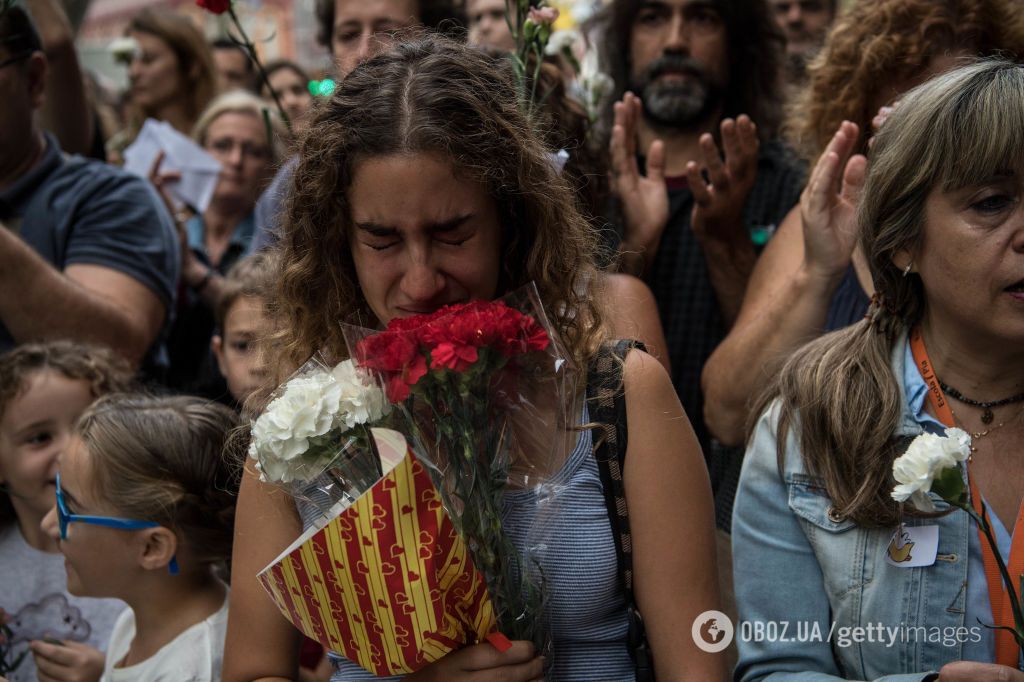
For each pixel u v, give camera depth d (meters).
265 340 2.09
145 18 5.75
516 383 1.73
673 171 3.64
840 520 1.92
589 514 1.79
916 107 1.90
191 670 2.42
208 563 2.54
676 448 1.83
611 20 3.77
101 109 6.23
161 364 3.64
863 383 1.95
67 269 3.35
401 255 1.78
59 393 2.81
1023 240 1.79
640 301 2.70
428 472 1.66
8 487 2.83
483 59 1.90
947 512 1.83
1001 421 1.93
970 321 1.86
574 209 1.97
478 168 1.75
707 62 3.62
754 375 2.69
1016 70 1.84
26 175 3.40
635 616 1.81
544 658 1.75
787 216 3.02
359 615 1.65
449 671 1.69
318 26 3.81
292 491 1.79
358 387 1.69
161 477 2.46
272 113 5.16
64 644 2.71
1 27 3.22
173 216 4.26
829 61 3.05
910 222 1.92
